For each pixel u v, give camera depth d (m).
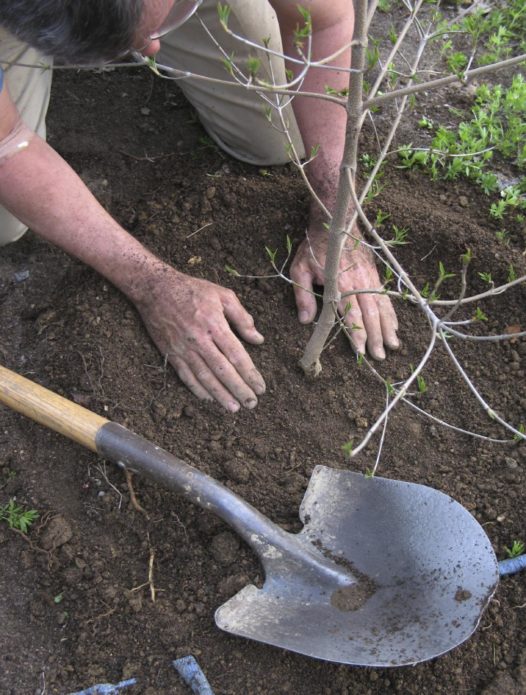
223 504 1.90
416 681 1.83
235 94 2.60
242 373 2.25
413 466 2.21
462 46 3.45
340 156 2.42
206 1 2.39
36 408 1.99
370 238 2.56
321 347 2.20
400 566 1.92
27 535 2.06
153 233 2.58
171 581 1.99
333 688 1.83
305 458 2.21
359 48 1.54
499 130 3.00
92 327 2.34
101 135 3.00
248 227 2.60
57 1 1.35
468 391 2.35
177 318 2.24
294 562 1.92
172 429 2.21
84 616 1.94
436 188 2.84
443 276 1.50
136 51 1.66
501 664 1.85
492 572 1.80
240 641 1.90
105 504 2.09
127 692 1.83
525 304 2.49
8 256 2.68
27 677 1.87
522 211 2.76
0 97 1.93
